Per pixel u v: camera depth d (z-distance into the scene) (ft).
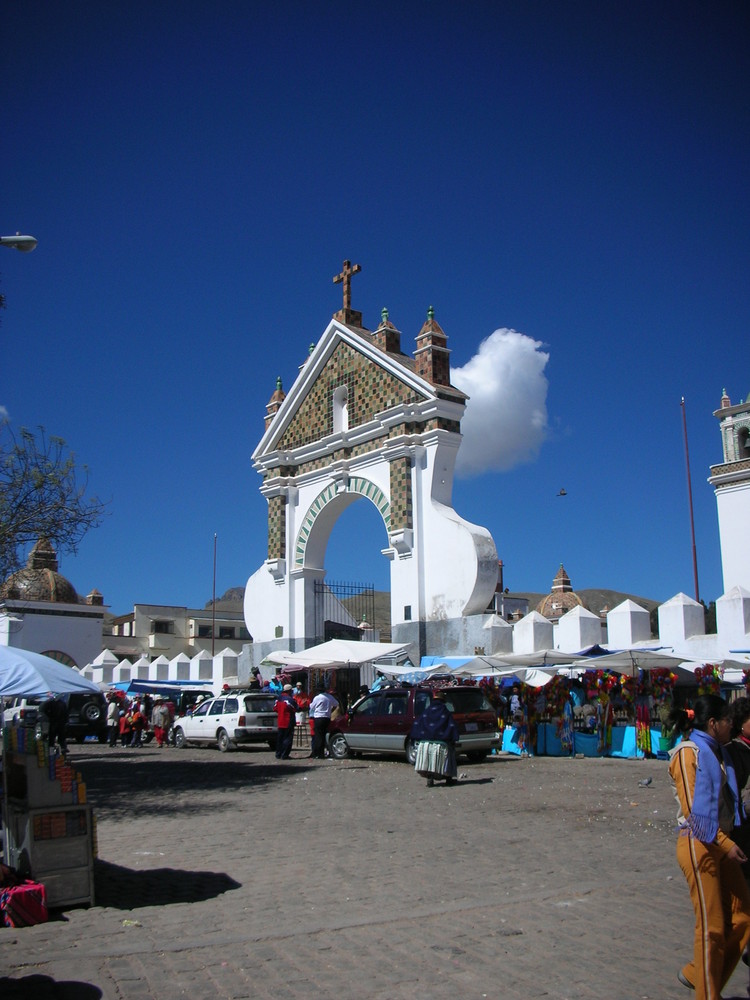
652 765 65.41
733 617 75.36
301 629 108.47
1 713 29.66
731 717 19.36
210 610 230.68
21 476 64.23
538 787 53.52
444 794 51.57
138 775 65.57
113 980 20.39
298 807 47.44
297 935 23.52
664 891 27.73
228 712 89.35
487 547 90.89
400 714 70.64
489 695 83.35
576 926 24.20
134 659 206.90
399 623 94.73
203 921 25.13
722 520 143.54
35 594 155.12
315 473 108.27
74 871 26.71
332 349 108.99
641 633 83.51
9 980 20.31
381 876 30.55
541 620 87.35
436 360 97.04
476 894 27.71
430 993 19.60
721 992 17.78
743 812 18.74
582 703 79.36
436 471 94.84
